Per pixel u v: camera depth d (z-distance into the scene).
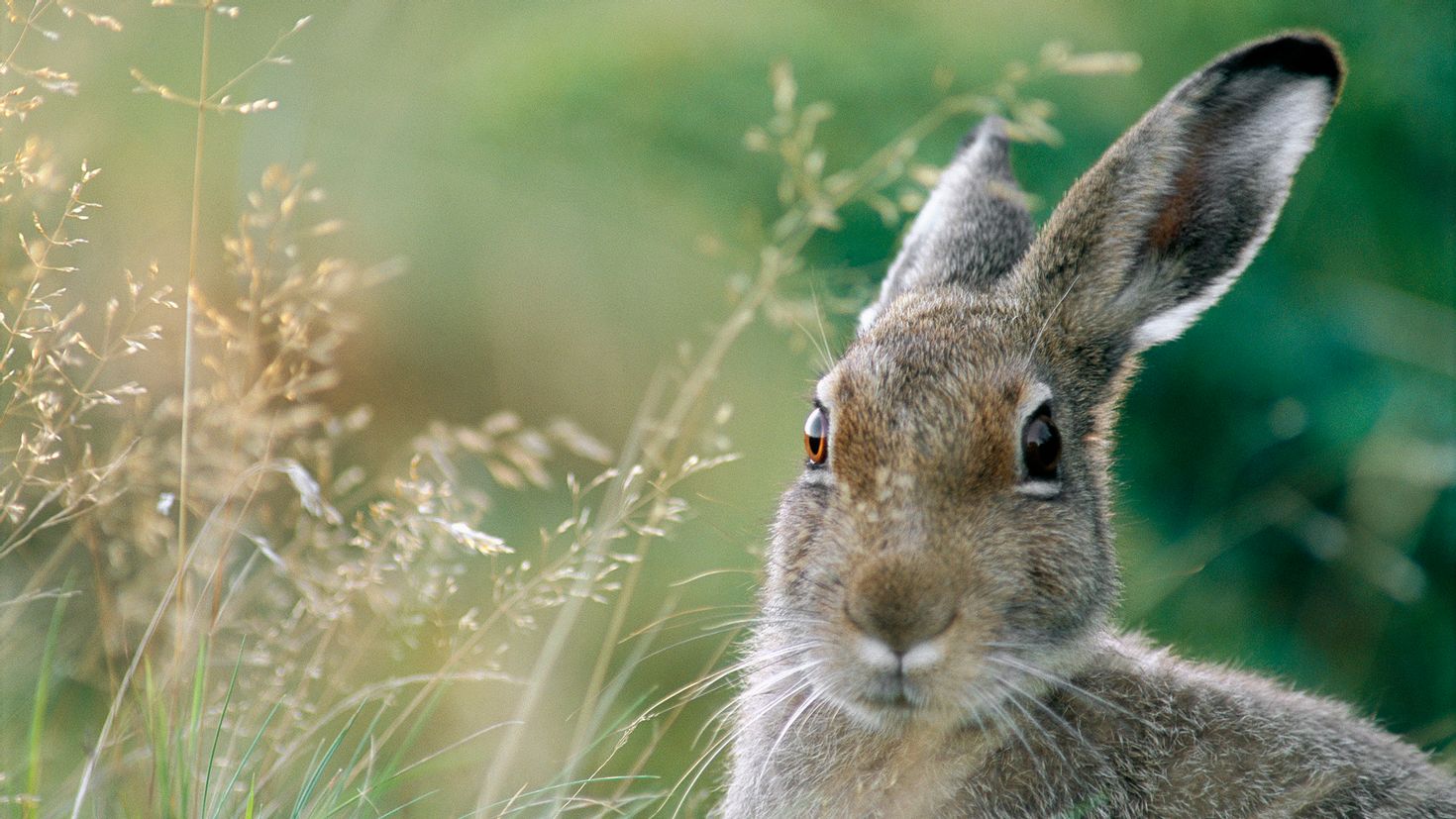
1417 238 15.18
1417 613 14.13
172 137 12.40
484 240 14.56
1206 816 7.61
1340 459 14.16
